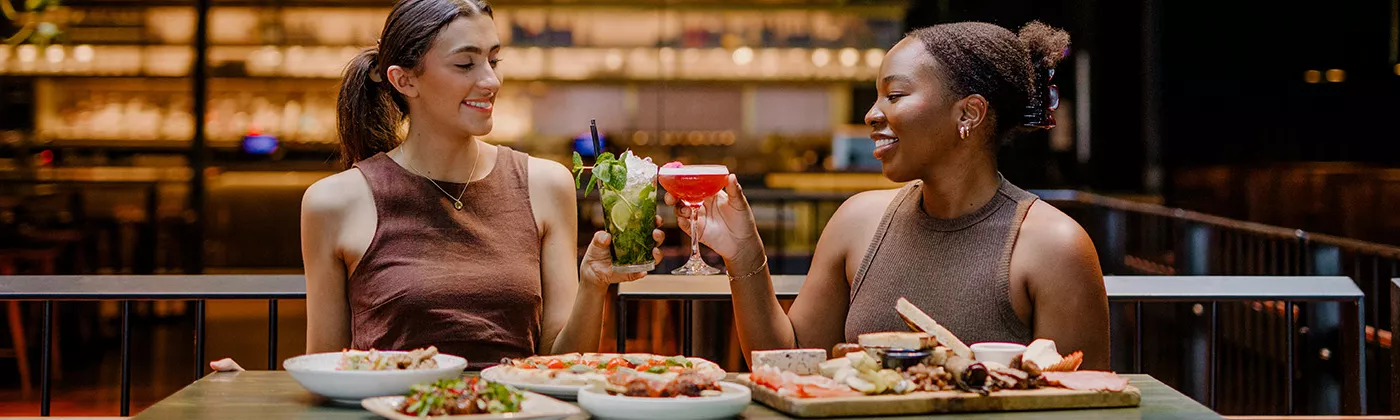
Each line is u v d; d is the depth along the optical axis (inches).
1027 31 92.0
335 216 90.4
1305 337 175.3
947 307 87.0
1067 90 400.2
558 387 69.2
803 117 422.3
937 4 395.5
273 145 373.7
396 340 88.7
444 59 87.2
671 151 408.5
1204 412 65.9
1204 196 376.8
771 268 306.0
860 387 66.2
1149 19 384.8
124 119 370.6
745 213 83.8
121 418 93.7
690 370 71.9
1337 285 119.3
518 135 398.9
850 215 95.5
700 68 402.0
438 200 91.0
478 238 91.1
